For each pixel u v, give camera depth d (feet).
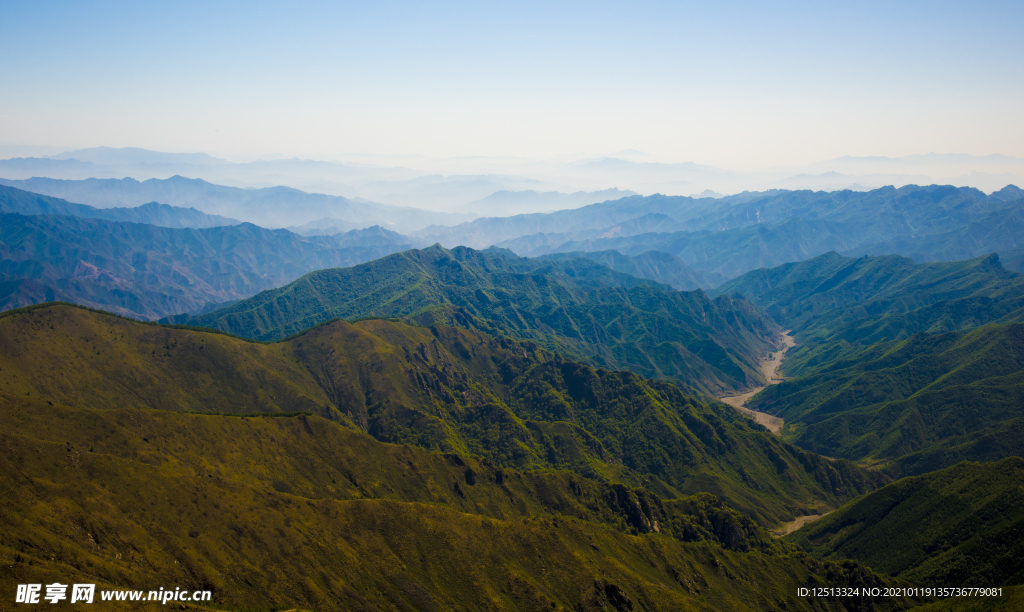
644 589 624.18
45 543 460.55
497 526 650.84
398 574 580.30
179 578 495.82
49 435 600.39
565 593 601.21
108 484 534.78
